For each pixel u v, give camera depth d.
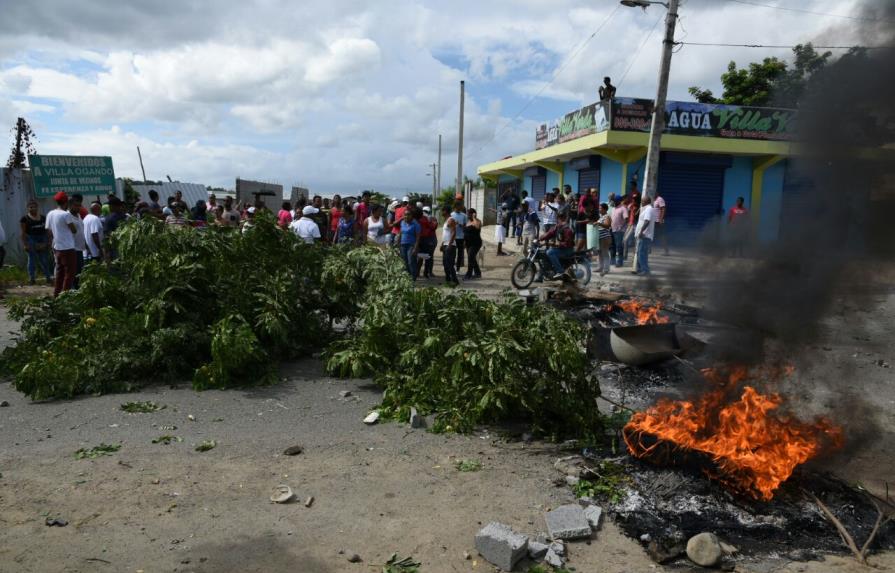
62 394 5.30
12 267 12.49
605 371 6.33
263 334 6.14
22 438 4.39
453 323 5.28
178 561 2.93
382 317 5.64
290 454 4.20
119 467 3.94
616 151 17.86
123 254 6.18
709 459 3.70
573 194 17.34
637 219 14.47
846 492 3.70
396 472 3.96
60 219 9.43
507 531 3.07
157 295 5.95
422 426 4.79
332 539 3.16
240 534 3.18
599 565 2.99
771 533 3.27
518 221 21.56
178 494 3.60
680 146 17.00
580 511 3.38
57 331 6.10
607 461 4.05
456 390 4.87
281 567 2.90
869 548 3.15
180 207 13.85
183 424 4.74
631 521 3.38
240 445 4.35
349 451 4.29
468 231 13.62
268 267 6.73
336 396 5.50
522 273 12.10
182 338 5.72
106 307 5.73
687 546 3.04
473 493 3.69
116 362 5.52
